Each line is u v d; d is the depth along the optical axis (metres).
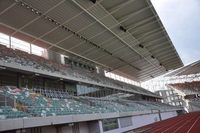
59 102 20.28
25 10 18.70
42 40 23.78
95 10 21.73
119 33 27.50
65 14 20.88
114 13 23.42
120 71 43.00
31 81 20.78
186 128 23.52
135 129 28.77
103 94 31.31
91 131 21.50
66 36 24.39
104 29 25.50
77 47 27.55
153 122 38.19
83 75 28.75
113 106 29.48
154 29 29.06
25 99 16.78
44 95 20.28
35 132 16.00
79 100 24.53
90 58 32.06
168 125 29.34
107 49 30.75
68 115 17.27
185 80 75.12
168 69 51.12
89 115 20.02
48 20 20.86
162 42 34.00
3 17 18.66
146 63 42.09
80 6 20.38
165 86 76.38
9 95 15.80
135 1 22.41
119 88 35.06
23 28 20.83
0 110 13.27
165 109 47.69
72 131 19.30
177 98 73.75
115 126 24.91
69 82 25.16
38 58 23.95
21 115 13.92
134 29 27.64
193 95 70.25
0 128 11.54
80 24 23.11
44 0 18.36
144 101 47.12
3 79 18.31
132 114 29.80
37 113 15.42
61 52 27.81
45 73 19.94
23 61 19.81
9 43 21.75
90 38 26.42
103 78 35.47
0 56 17.67
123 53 33.84
